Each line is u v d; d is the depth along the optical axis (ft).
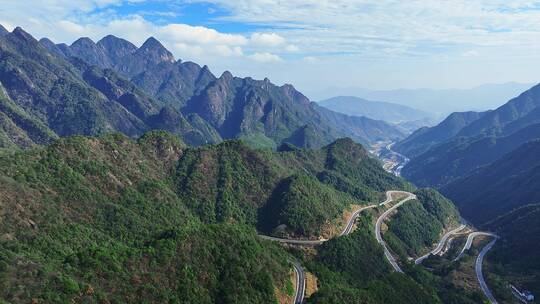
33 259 397.39
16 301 331.57
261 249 588.09
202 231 540.93
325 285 587.68
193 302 440.45
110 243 555.69
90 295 372.17
